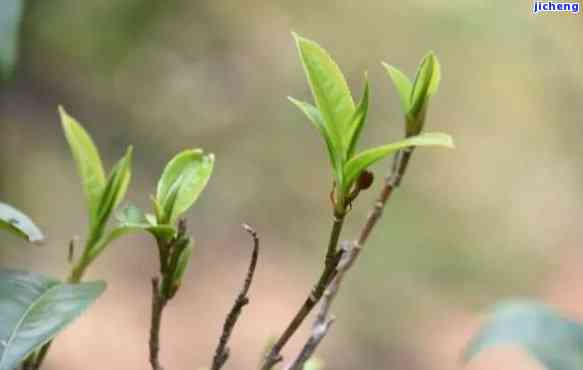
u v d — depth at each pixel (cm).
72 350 196
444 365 218
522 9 289
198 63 272
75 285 55
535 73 289
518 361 221
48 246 208
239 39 282
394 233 250
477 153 278
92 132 245
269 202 257
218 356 54
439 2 295
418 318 232
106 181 58
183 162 56
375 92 276
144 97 258
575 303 240
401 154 60
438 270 247
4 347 54
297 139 273
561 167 279
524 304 66
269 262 240
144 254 228
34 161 227
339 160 54
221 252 241
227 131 266
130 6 259
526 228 262
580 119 284
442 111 282
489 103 286
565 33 285
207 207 251
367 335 224
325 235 251
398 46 288
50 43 244
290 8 292
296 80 282
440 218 259
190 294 225
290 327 54
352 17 292
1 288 55
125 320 209
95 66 252
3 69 69
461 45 291
